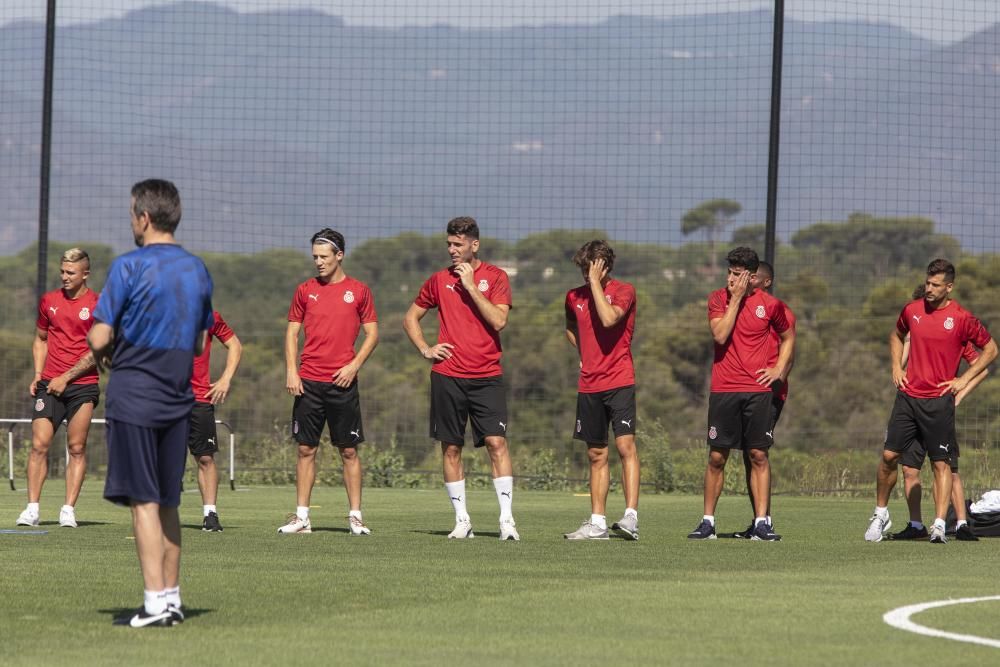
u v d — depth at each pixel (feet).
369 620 41.91
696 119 155.12
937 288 72.38
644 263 199.00
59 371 76.23
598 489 71.82
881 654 36.40
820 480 120.26
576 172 177.06
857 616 43.01
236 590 48.70
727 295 73.15
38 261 126.52
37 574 52.85
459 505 71.97
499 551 63.77
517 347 193.98
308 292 73.51
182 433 41.19
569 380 191.11
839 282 193.47
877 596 47.80
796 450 153.17
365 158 179.01
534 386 189.78
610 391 71.20
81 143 171.22
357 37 175.11
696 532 73.10
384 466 130.62
